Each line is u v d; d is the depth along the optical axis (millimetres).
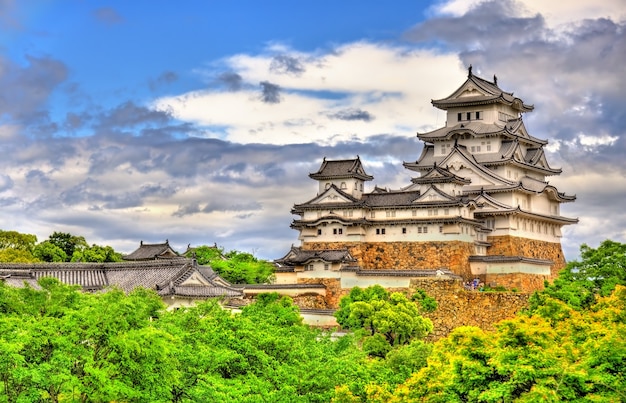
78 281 124875
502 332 60781
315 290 161250
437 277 147500
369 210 175750
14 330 64750
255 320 90000
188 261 125812
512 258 167125
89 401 65625
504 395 55312
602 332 60188
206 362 71062
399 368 85062
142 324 69000
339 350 93562
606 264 106375
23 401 60844
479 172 186750
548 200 197375
